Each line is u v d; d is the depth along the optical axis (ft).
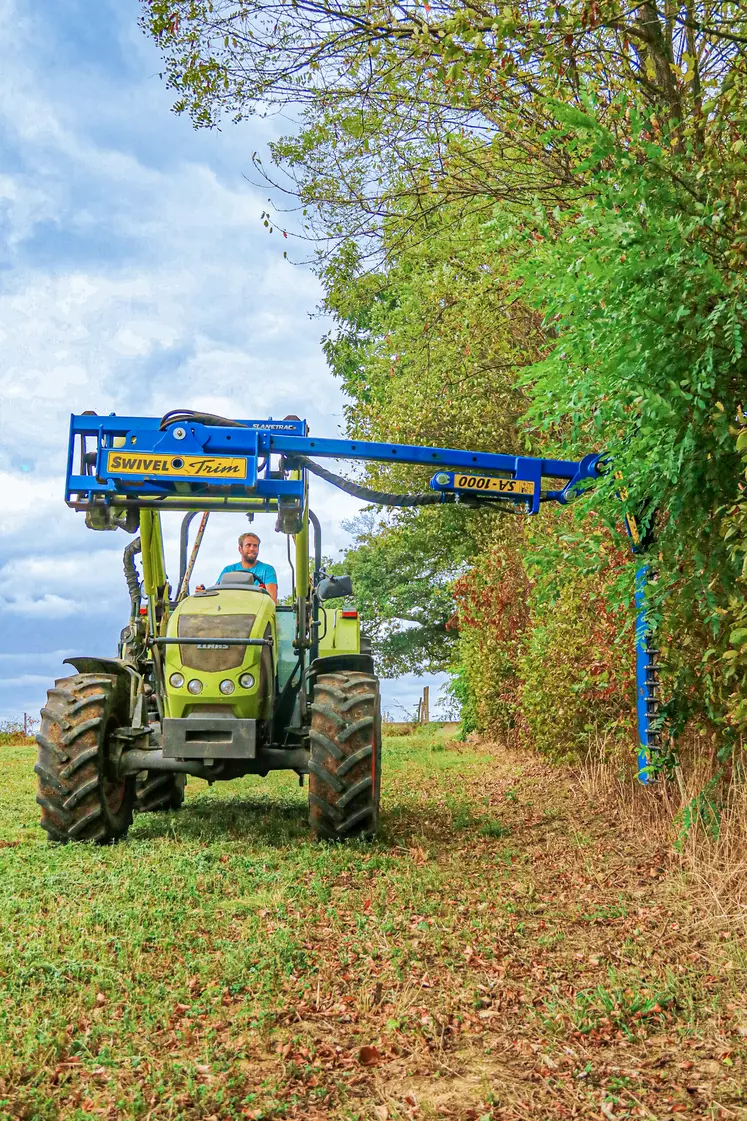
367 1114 9.81
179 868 19.67
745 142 17.15
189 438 22.94
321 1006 12.59
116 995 12.50
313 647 26.48
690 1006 12.23
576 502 20.30
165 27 26.37
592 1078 10.61
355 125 29.86
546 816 26.30
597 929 15.97
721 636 18.58
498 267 34.96
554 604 29.07
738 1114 9.65
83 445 23.27
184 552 26.43
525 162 27.25
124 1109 9.59
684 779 22.26
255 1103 9.91
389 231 33.04
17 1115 9.36
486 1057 11.21
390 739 66.33
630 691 25.98
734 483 16.99
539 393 19.29
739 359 16.05
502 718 47.06
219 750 23.12
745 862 17.15
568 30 19.03
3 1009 11.75
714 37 22.11
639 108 21.94
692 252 15.89
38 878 18.70
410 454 23.76
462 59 19.40
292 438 23.34
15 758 51.39
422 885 18.66
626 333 16.22
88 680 23.62
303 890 18.17
